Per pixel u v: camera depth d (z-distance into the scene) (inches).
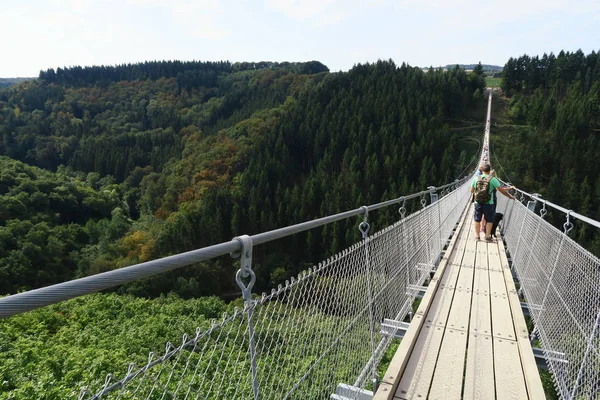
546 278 123.4
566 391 86.7
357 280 77.7
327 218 60.5
